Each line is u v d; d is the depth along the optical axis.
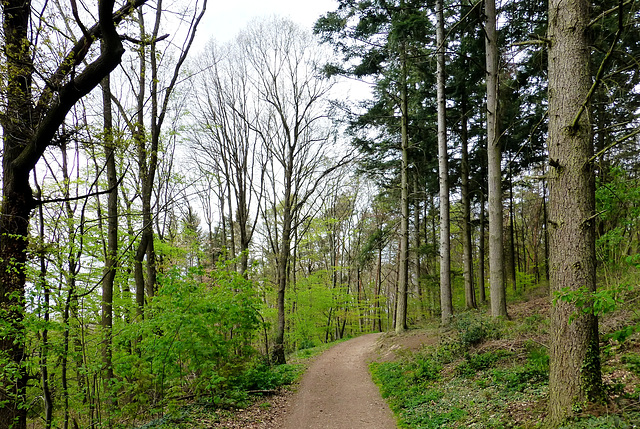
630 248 8.19
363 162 17.77
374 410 8.26
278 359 14.45
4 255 4.46
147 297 9.45
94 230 8.61
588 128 4.18
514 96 12.45
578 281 4.05
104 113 8.45
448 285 12.77
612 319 7.12
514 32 10.66
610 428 3.44
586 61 4.27
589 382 3.98
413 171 17.97
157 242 12.41
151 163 8.95
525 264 24.89
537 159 16.53
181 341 7.13
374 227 26.86
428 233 26.94
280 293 14.98
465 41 11.98
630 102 9.20
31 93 4.68
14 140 4.53
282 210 22.59
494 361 7.93
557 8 4.41
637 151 11.56
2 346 4.67
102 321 8.16
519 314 11.13
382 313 29.41
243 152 15.56
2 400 4.56
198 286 8.15
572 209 4.16
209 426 6.89
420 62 14.15
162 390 7.18
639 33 7.84
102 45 4.72
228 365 8.55
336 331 30.31
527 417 4.86
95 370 5.84
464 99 16.17
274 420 7.95
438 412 6.66
